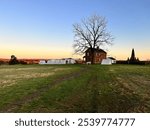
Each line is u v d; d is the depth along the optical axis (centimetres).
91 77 3700
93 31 13125
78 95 1952
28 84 2708
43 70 6012
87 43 13138
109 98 1819
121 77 3744
